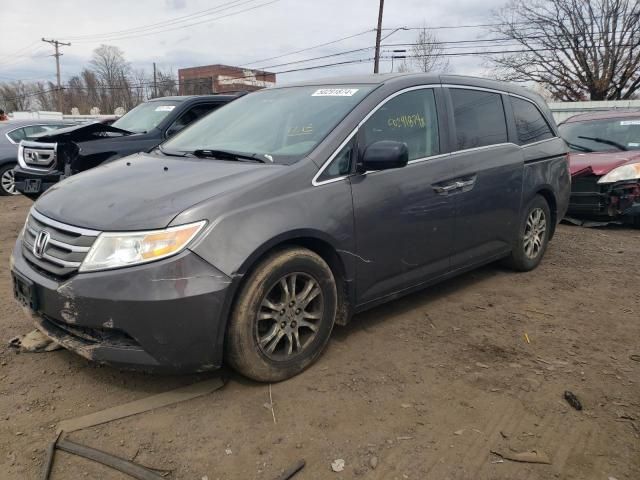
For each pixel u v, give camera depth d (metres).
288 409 2.88
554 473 2.43
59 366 3.27
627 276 5.26
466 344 3.68
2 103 69.31
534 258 5.31
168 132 7.50
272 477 2.38
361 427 2.73
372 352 3.54
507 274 5.27
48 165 7.09
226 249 2.77
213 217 2.78
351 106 3.60
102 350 2.78
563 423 2.79
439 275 4.15
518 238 5.00
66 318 2.78
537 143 5.16
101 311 2.68
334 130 3.43
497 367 3.37
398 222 3.64
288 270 3.04
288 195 3.07
